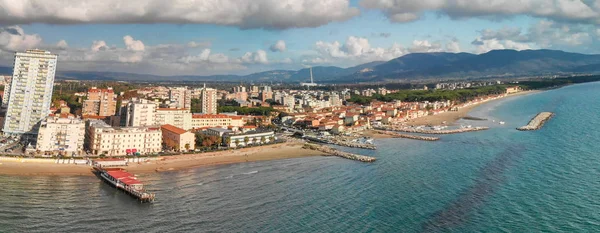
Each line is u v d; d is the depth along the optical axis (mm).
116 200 162750
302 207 156375
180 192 176000
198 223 139375
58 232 129250
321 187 184875
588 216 139000
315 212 150625
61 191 172375
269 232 132000
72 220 139750
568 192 164000
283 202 162500
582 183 175125
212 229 134250
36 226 133250
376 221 141250
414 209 152250
